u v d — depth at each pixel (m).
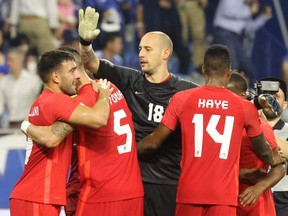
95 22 21.48
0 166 32.78
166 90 22.61
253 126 20.34
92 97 20.50
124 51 44.78
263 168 21.42
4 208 32.38
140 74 22.91
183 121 20.42
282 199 23.77
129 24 45.16
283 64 47.16
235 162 20.23
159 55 22.52
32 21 43.09
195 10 46.34
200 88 20.53
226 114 20.17
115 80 22.75
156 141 21.06
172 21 45.31
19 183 20.61
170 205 22.53
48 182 20.27
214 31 46.50
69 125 19.95
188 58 45.88
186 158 20.33
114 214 20.53
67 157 20.56
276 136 22.45
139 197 20.92
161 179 22.45
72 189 22.97
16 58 41.62
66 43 43.75
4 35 42.88
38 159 20.41
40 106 20.22
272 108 20.23
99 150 20.59
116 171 20.61
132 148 21.03
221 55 20.48
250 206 21.33
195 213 20.14
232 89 22.23
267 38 47.12
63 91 20.59
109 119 20.69
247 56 46.75
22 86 41.59
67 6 44.16
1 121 41.12
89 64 22.31
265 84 21.56
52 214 20.31
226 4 46.00
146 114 22.59
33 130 19.95
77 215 20.83
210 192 19.95
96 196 20.56
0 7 43.28
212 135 20.11
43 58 20.55
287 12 47.25
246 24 46.72
